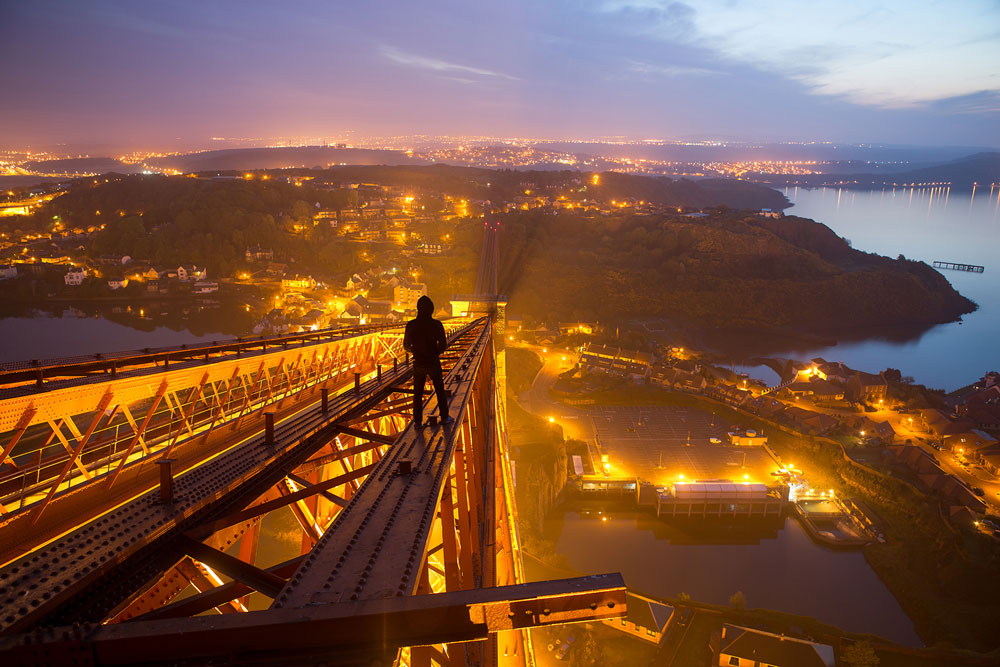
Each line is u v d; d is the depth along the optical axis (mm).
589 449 91562
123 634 3523
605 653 48281
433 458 7738
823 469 86250
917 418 103250
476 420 14961
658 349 150625
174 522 6191
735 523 74750
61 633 3535
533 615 3717
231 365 15695
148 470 11797
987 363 159625
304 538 11617
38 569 4949
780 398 115812
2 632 4051
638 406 109938
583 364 131750
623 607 3660
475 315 53281
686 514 75938
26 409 8930
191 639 3516
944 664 48781
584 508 77250
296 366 22094
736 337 180500
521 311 183375
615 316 189125
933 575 62562
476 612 3607
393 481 6848
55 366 10125
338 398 12727
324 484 7488
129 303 149125
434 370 9352
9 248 184000
